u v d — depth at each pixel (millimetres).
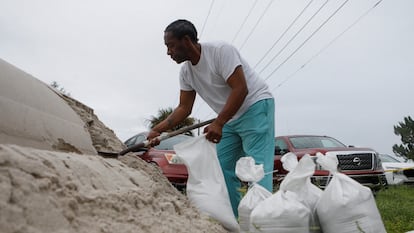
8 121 1985
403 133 36438
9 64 2439
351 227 2248
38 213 1425
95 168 2201
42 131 2268
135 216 1983
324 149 7098
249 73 3348
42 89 2654
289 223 2250
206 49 3230
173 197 2803
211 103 3541
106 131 3785
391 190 7445
